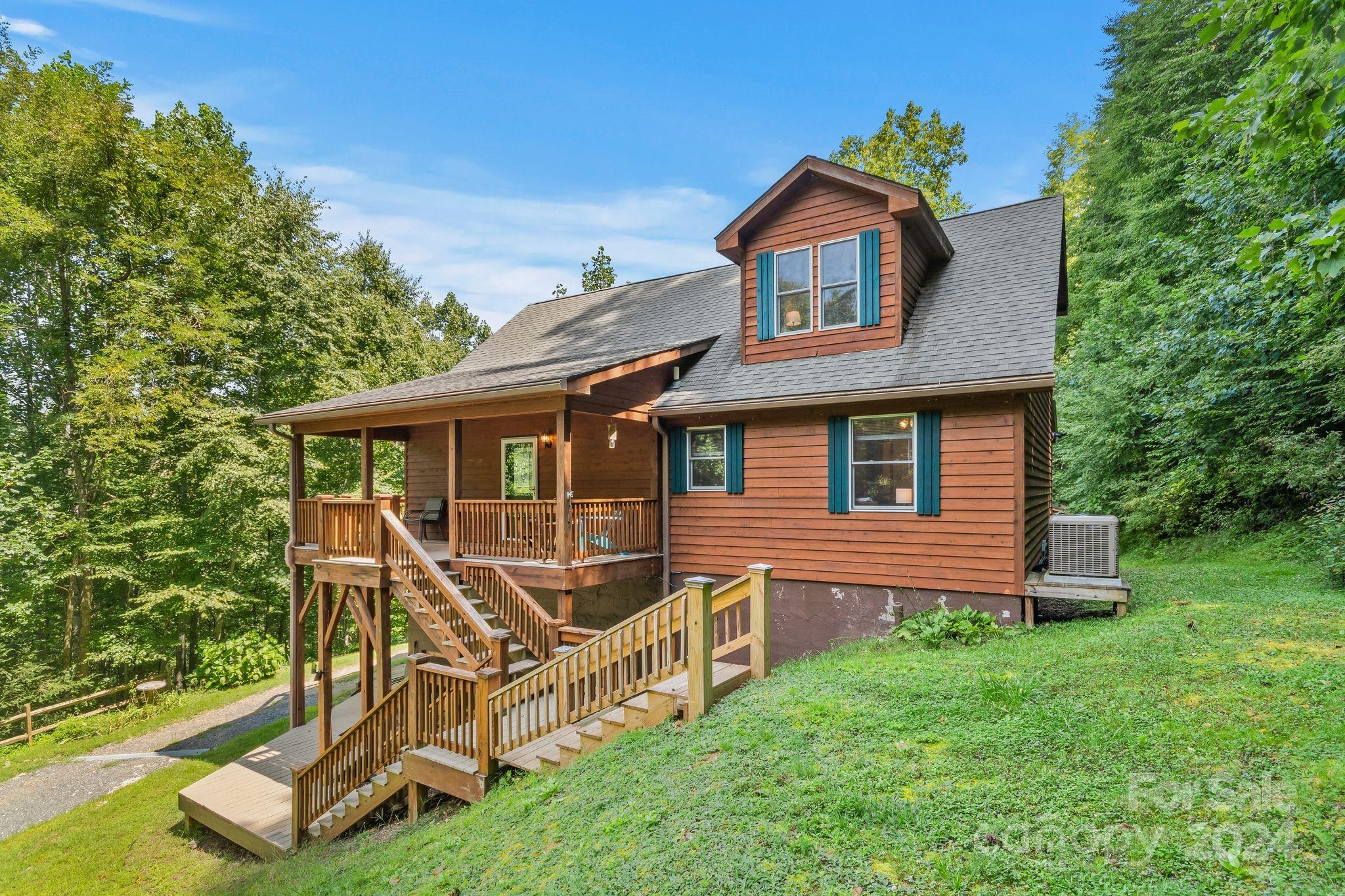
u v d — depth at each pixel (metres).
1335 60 3.30
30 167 15.27
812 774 3.91
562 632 8.55
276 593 20.14
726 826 3.56
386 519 9.15
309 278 20.91
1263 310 9.58
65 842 8.61
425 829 5.68
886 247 9.38
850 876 2.94
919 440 8.59
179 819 8.98
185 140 19.28
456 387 10.31
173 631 17.14
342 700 13.74
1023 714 4.37
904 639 7.65
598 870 3.51
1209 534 12.06
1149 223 16.03
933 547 8.47
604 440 12.06
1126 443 14.49
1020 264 9.99
